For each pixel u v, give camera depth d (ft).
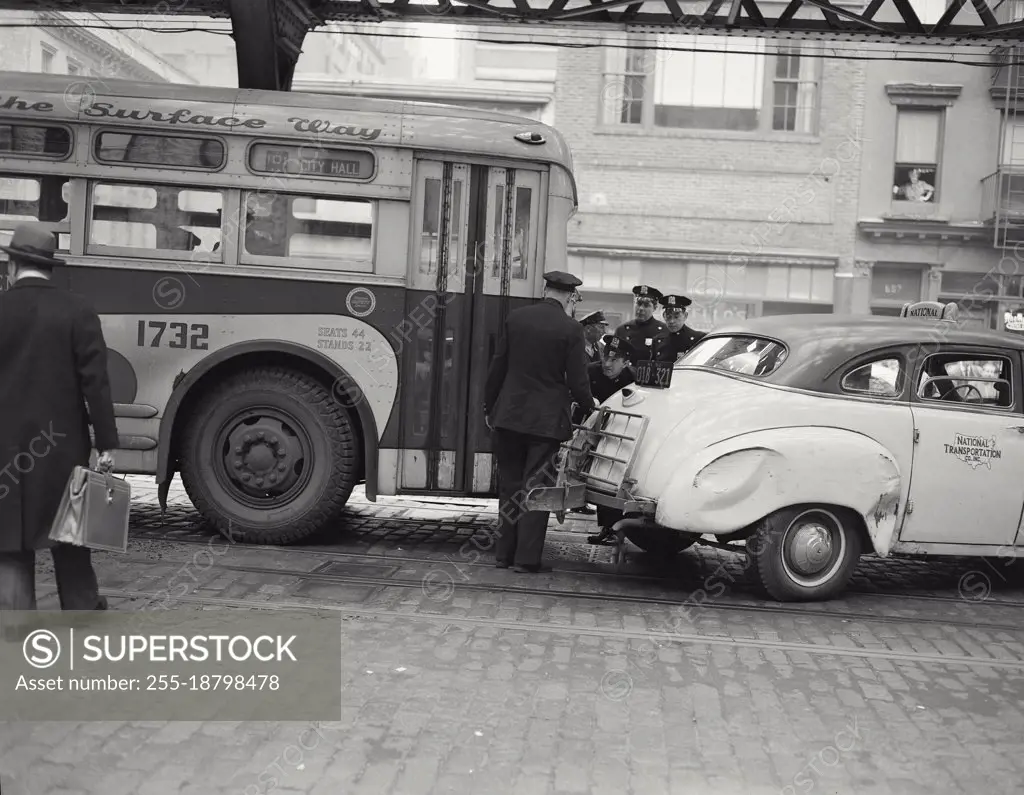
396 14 36.42
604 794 12.44
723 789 12.73
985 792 13.00
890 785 13.09
